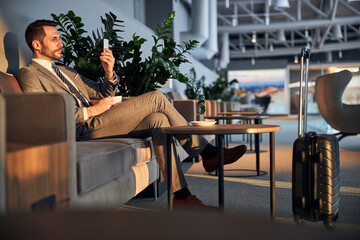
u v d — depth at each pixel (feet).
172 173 5.74
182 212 1.30
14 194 3.06
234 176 10.11
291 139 21.77
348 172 10.33
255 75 61.21
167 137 5.61
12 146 3.44
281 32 46.75
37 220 1.24
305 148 5.16
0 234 1.11
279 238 1.02
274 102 60.85
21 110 4.01
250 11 42.45
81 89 7.64
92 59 9.20
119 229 1.13
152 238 1.04
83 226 1.16
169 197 5.65
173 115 6.31
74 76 7.75
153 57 9.78
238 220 1.18
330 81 14.67
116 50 9.74
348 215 6.05
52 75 6.80
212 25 35.01
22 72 6.29
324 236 1.13
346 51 67.67
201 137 6.13
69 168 3.92
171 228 1.12
